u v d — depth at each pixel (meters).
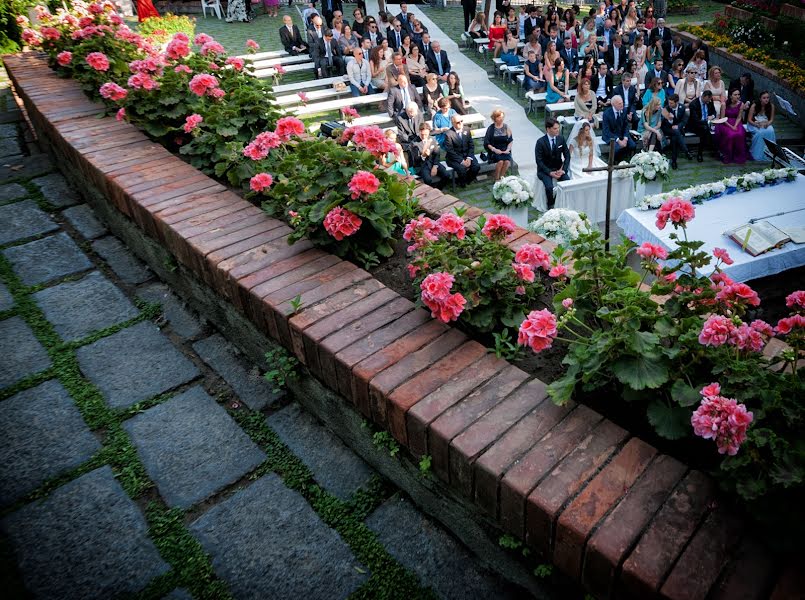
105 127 5.59
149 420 3.51
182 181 4.61
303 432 3.42
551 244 3.64
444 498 2.72
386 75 11.60
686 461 2.34
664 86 12.11
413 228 3.21
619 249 2.97
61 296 4.54
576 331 2.97
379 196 3.58
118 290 4.61
